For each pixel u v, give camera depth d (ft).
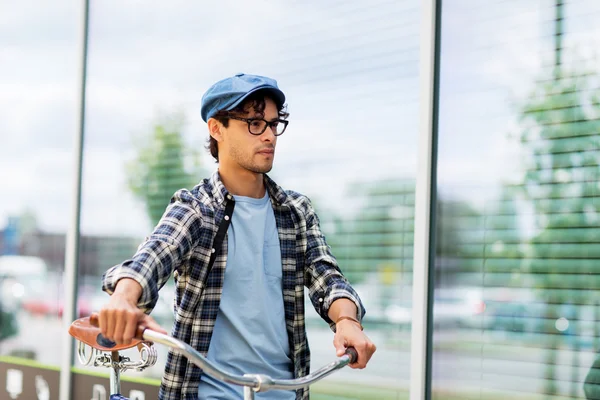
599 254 8.63
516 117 9.31
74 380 14.51
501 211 9.37
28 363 15.40
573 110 8.89
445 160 9.84
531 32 9.23
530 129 9.20
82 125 14.80
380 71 10.50
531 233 9.12
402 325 10.05
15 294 15.78
